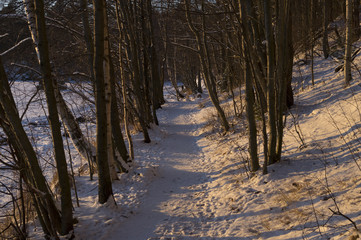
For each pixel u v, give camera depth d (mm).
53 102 4359
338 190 4445
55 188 6816
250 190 5723
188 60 28406
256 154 6484
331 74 12812
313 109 9195
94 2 5301
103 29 5418
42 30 4238
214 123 13242
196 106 21047
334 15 23875
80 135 7871
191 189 6926
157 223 5289
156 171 8070
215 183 6941
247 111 6355
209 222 5105
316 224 3822
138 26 15008
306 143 6797
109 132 6891
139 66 13633
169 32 19781
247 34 5840
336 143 6188
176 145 11477
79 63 8570
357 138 5809
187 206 5941
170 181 7605
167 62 29562
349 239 3119
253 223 4594
